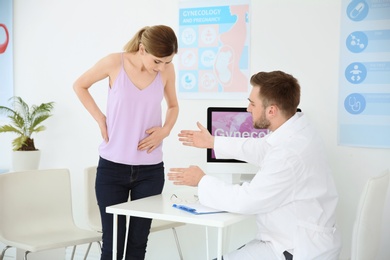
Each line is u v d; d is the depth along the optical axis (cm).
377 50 291
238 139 249
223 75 325
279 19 311
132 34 350
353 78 297
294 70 309
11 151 385
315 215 205
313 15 304
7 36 384
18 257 319
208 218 195
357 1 293
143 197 248
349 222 302
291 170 201
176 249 343
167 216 199
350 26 296
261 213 209
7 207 273
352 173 300
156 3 341
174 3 335
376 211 224
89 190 301
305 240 200
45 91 377
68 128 371
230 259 210
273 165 202
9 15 383
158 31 224
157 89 244
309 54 306
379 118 292
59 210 298
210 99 329
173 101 267
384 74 290
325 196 208
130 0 349
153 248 349
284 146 206
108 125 246
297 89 216
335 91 302
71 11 367
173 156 340
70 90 369
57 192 298
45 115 357
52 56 374
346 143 300
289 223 205
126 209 209
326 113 304
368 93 294
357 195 300
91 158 365
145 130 245
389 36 288
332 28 300
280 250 203
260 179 202
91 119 363
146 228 248
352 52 296
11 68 384
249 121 285
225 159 280
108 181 244
